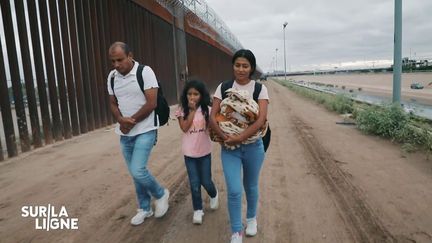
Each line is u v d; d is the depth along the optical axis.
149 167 6.56
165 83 18.61
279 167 6.37
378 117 9.40
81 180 5.78
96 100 11.44
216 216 4.27
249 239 3.67
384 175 5.73
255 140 3.30
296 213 4.30
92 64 11.27
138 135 3.74
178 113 3.93
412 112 9.60
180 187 5.37
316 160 6.82
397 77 10.62
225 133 3.25
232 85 3.36
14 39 8.07
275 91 38.38
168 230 3.94
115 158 7.22
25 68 8.48
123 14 13.58
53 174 6.17
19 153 8.08
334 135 9.56
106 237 3.81
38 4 9.12
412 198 4.69
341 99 16.53
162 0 17.03
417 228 3.83
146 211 4.18
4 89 7.66
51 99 9.38
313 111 16.31
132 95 3.65
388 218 4.09
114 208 4.59
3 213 4.50
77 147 8.61
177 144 8.70
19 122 8.13
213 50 34.75
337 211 4.33
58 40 9.67
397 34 10.52
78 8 10.66
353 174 5.83
